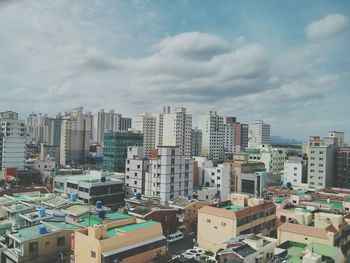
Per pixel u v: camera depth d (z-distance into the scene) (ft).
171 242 259.39
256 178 440.86
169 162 353.31
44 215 211.20
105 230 158.51
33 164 563.48
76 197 307.58
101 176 360.89
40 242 174.19
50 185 463.01
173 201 302.45
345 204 272.31
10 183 453.58
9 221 218.79
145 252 167.02
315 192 334.85
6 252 173.99
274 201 286.66
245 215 222.69
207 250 225.56
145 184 370.53
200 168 443.32
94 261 151.02
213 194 386.73
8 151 535.60
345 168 490.08
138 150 392.47
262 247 165.17
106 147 587.68
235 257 153.79
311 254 153.07
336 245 191.21
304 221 219.00
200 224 234.17
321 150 469.57
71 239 175.73
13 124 540.52
